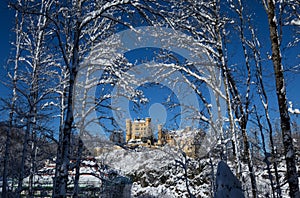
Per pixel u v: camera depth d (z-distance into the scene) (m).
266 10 8.80
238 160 12.09
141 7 8.20
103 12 8.51
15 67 13.27
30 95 12.55
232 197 5.81
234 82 13.27
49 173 13.12
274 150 13.02
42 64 13.81
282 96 7.65
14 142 13.57
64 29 10.03
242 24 13.88
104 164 12.31
